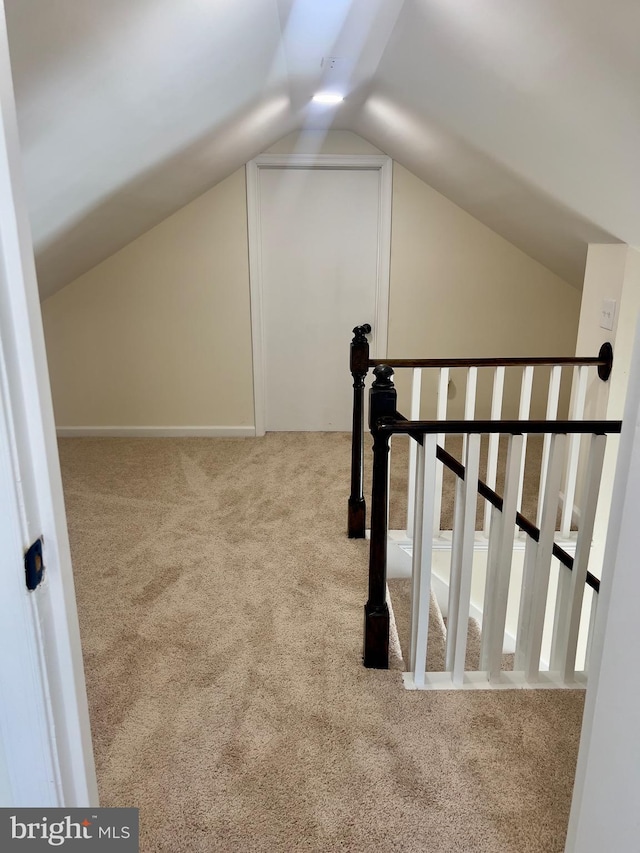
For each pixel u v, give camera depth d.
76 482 3.65
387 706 1.83
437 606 2.66
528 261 4.20
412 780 1.57
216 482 3.64
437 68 2.10
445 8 1.66
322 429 4.62
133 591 2.48
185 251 4.15
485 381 4.44
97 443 4.37
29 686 0.84
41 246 2.64
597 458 1.73
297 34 2.05
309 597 2.43
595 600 2.19
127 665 2.03
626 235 2.53
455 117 2.44
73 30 1.23
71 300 4.23
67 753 0.92
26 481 0.79
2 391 0.74
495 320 4.32
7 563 0.79
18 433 0.77
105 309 4.25
